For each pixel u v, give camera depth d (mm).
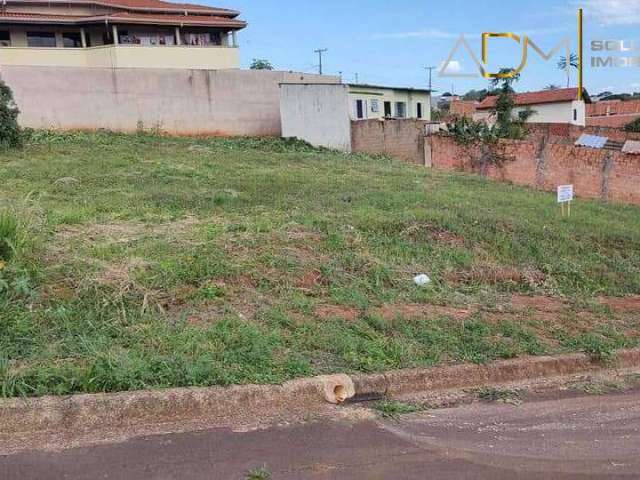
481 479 3100
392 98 31109
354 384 3969
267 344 4219
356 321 4945
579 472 3250
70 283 4777
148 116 20094
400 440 3459
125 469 2906
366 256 6492
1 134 13352
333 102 20781
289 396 3746
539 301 6281
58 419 3238
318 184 11250
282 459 3127
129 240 6109
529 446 3520
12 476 2770
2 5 27516
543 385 4496
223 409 3549
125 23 27984
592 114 42938
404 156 20078
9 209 5426
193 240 6312
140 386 3510
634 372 4910
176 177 11008
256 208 8453
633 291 7047
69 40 28797
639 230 9727
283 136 20469
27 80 18188
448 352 4590
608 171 14273
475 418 3865
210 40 31109
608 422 3943
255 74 21750
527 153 16297
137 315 4484
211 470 2957
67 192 8922
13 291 4414
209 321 4547
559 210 10547
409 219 7984
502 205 10570
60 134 17141
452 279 6543
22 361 3627
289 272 5770
